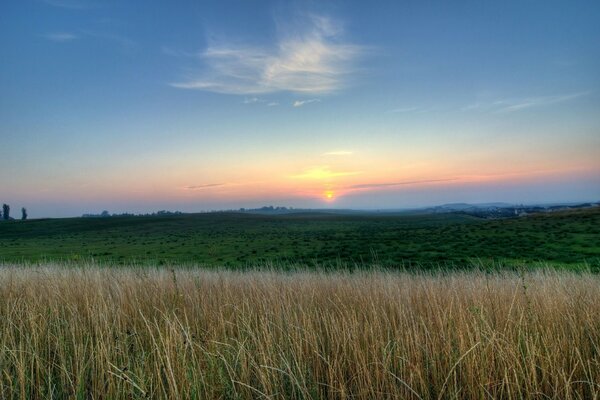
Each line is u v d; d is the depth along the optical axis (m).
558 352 4.11
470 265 23.38
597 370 3.83
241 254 37.50
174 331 4.14
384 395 3.74
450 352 4.11
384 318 5.27
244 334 4.87
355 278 9.66
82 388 3.70
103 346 4.04
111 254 39.09
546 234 45.22
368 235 61.56
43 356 4.48
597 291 6.35
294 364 4.06
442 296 6.47
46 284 7.50
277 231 81.69
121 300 6.30
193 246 47.88
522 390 3.77
